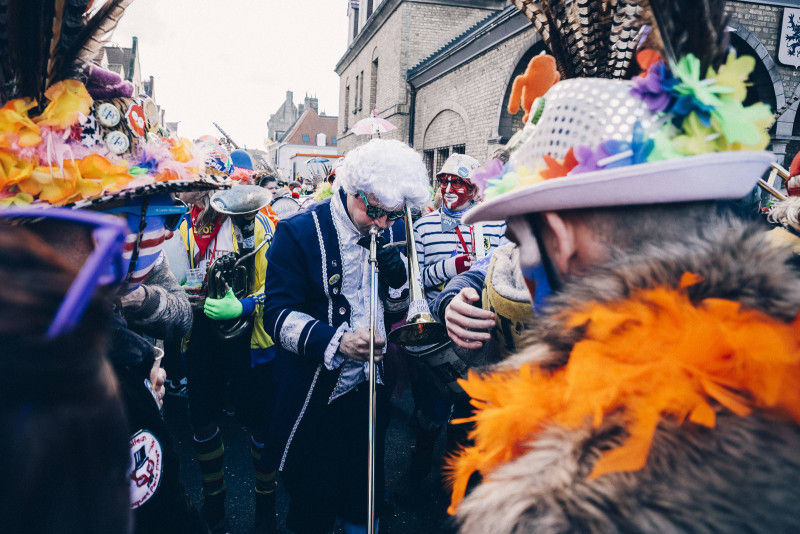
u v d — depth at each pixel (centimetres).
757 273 46
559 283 61
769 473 37
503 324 107
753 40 602
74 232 54
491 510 45
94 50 80
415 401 233
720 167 50
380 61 1708
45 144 75
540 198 56
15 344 32
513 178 65
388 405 174
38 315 33
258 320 211
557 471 43
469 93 1113
